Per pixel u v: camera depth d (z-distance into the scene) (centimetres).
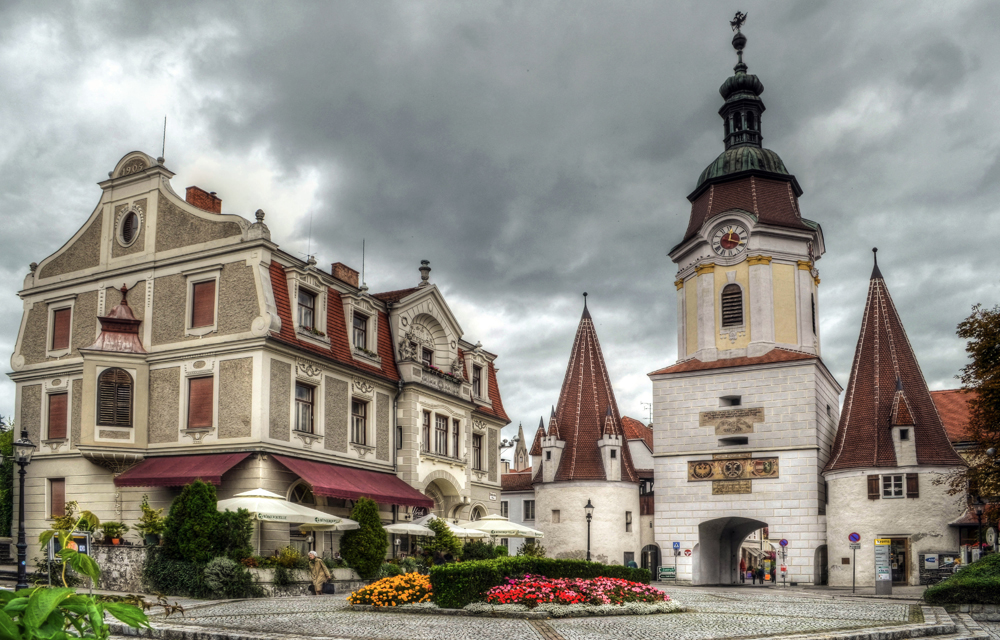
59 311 4081
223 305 3638
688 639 1742
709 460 6162
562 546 6253
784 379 6034
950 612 2645
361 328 4253
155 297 3816
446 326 4897
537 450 8100
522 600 2216
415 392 4419
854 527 5447
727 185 6669
